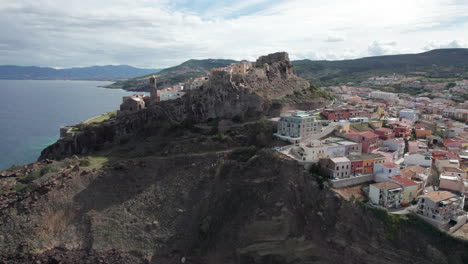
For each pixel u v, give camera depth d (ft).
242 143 454.40
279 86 584.81
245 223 320.91
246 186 352.49
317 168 348.59
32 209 351.87
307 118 430.61
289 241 303.48
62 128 633.20
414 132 535.19
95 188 382.42
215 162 400.26
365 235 293.23
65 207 358.02
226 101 532.32
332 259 290.97
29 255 315.58
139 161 416.05
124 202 369.71
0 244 323.78
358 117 540.93
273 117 509.76
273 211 315.99
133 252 320.70
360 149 403.54
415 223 293.43
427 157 390.63
